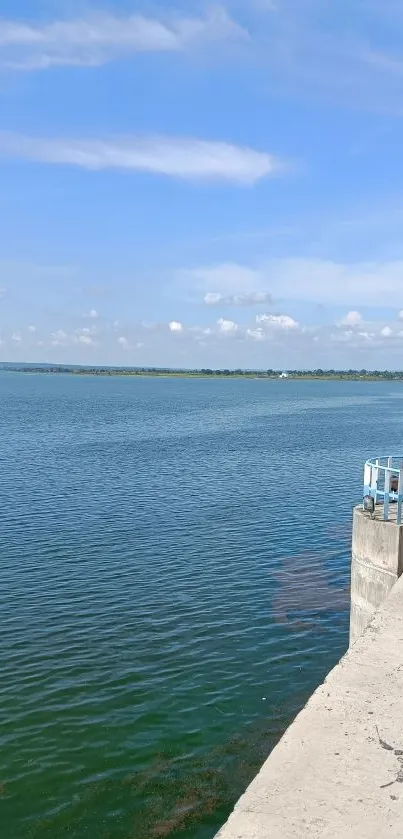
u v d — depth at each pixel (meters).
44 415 97.12
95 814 11.07
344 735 5.64
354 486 40.47
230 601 20.52
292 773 5.09
